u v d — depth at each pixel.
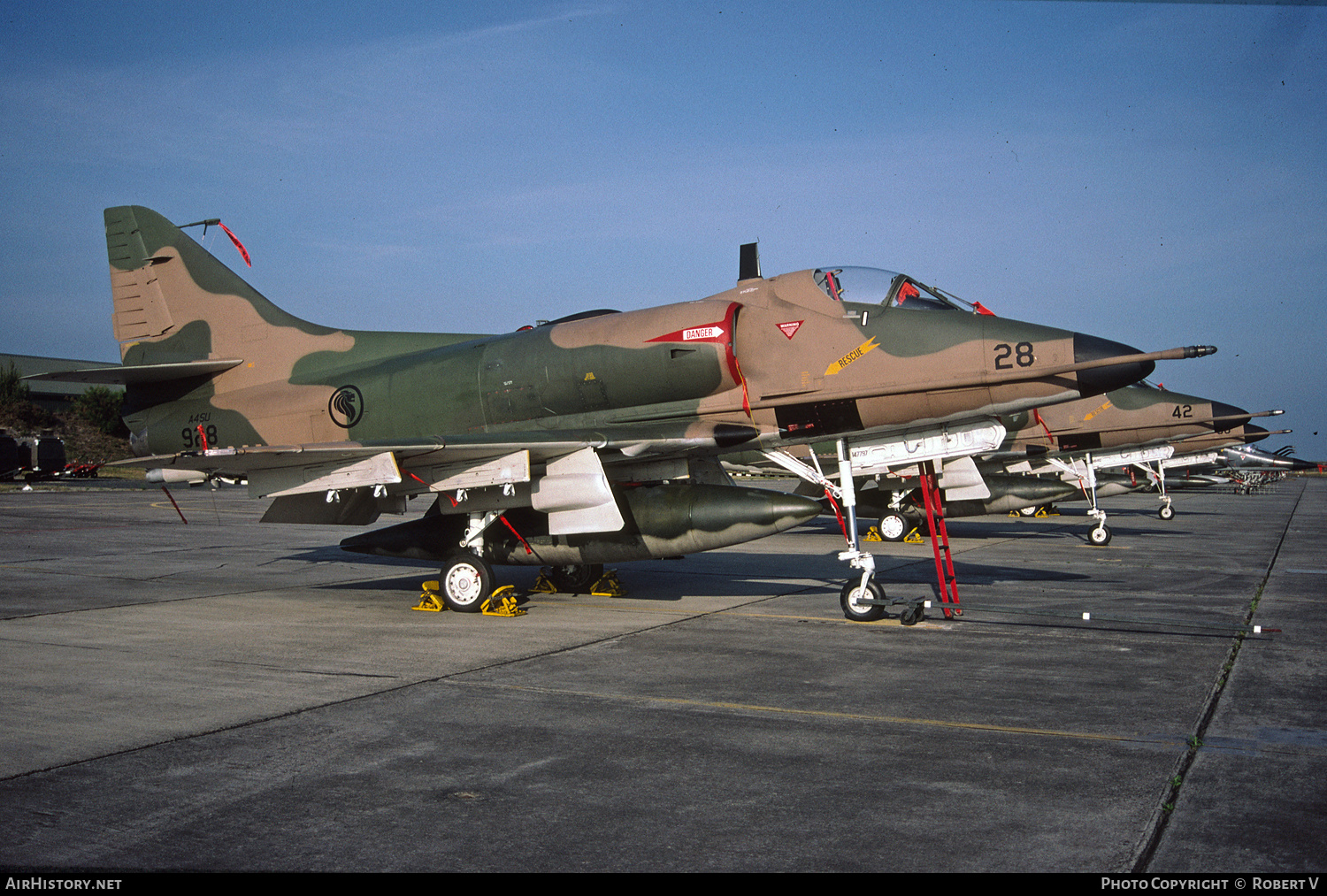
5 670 7.22
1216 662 7.56
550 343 11.05
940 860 3.76
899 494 18.89
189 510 27.81
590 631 9.02
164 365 12.67
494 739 5.42
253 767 4.88
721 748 5.25
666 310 10.61
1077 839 3.98
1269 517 26.98
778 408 10.02
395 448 9.33
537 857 3.78
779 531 10.26
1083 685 6.79
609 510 9.77
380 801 4.40
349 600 11.19
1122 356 8.67
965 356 9.21
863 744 5.34
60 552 16.70
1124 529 22.95
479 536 10.43
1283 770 4.89
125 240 13.83
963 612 10.12
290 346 13.02
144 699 6.30
